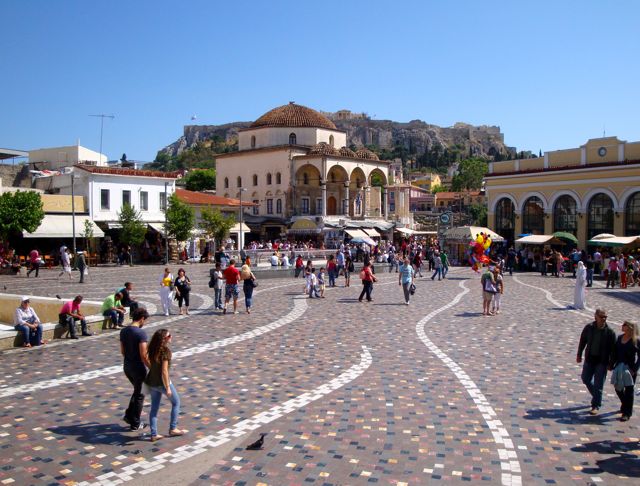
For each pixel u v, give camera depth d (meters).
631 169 46.47
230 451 8.25
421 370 12.94
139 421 9.16
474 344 15.88
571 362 13.77
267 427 9.23
